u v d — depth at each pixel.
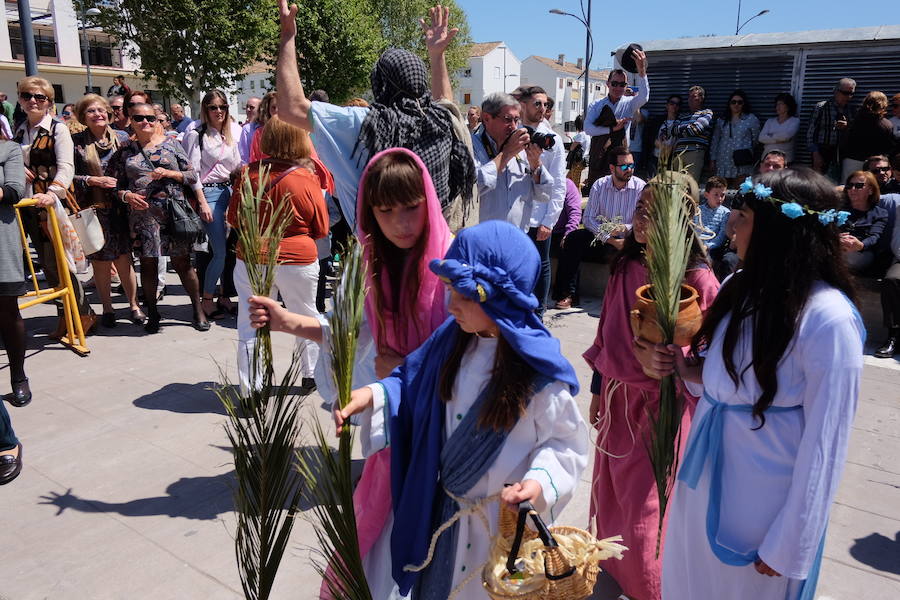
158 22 23.52
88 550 3.11
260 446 1.81
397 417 1.95
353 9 31.44
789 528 1.74
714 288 2.44
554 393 1.76
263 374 1.82
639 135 9.52
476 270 1.68
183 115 11.32
